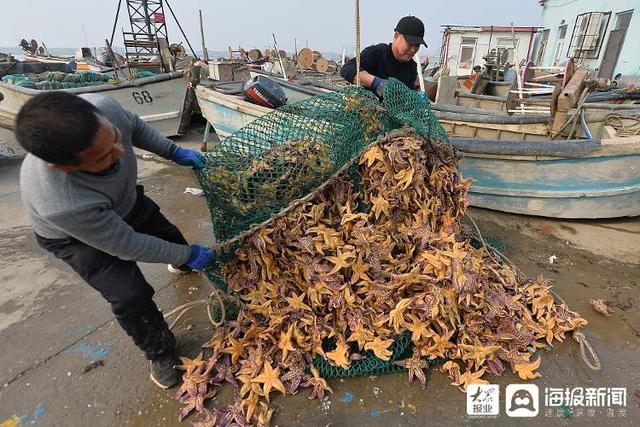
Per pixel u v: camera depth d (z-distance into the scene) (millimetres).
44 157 1296
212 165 2230
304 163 2221
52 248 1790
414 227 2482
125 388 2150
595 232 3922
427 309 2141
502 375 2236
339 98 2443
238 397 2055
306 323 2209
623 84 11516
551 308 2586
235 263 2287
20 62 10062
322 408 2039
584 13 14617
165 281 3045
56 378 2209
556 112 4086
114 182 1660
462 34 23062
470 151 3967
